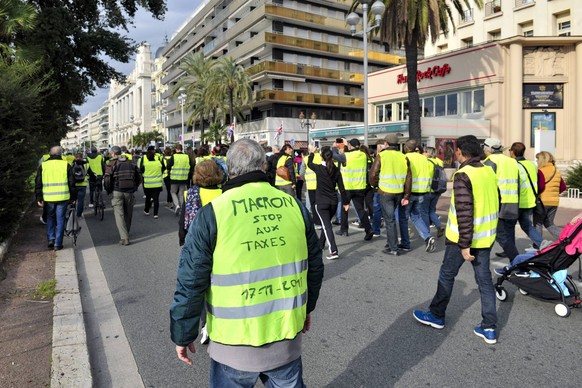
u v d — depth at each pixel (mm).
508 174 5766
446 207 12977
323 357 3645
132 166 8281
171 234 9203
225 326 1900
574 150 24500
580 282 5582
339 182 6906
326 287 5496
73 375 3236
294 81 47031
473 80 25906
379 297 5098
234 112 43438
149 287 5613
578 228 4445
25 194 7523
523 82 24844
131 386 3256
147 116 102875
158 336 4141
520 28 27891
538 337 4004
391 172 6980
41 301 4875
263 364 1924
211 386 2014
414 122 20312
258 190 2043
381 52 53156
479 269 3936
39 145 8672
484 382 3225
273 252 1963
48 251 7344
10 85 7203
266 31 46438
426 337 4004
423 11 18188
